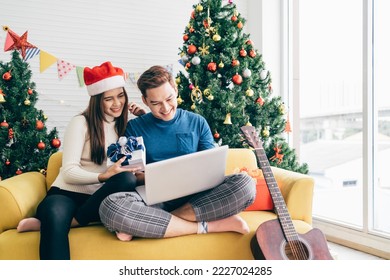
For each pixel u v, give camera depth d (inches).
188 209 61.6
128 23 121.9
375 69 96.9
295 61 123.1
